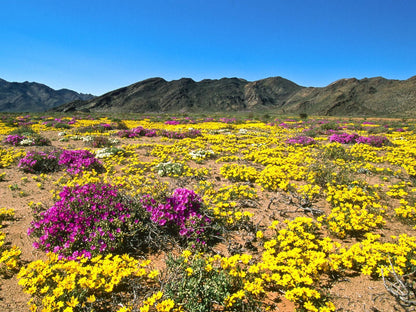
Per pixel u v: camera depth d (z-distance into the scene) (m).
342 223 4.64
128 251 4.10
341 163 9.64
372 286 3.37
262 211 5.74
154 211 4.52
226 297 2.90
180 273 3.29
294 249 3.73
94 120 33.84
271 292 3.31
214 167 9.76
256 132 22.73
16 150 11.13
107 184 5.16
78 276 3.22
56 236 4.00
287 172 8.84
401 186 6.95
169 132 18.80
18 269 3.56
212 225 4.76
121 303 2.91
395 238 4.58
